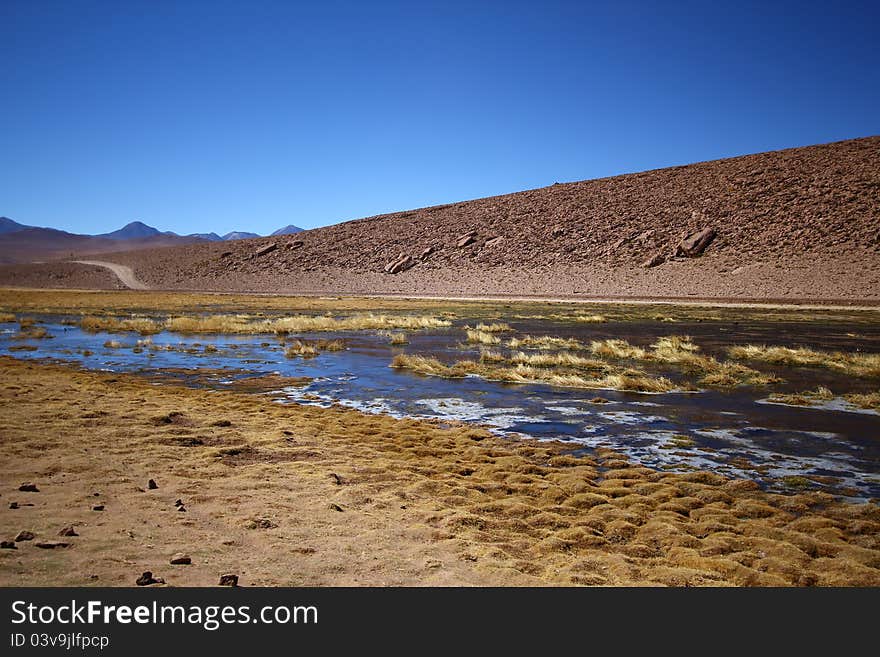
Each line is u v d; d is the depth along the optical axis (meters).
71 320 38.78
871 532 6.73
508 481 8.34
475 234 92.44
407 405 13.87
